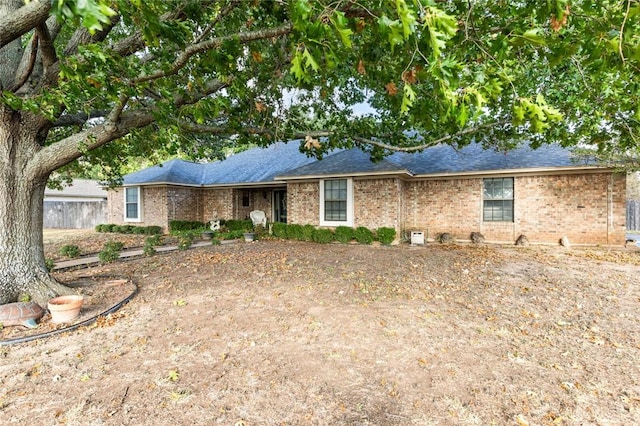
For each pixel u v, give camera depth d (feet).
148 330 13.41
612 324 14.23
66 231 60.18
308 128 22.27
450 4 8.37
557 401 8.89
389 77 11.00
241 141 22.33
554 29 6.47
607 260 27.91
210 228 50.57
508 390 9.40
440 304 16.75
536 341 12.56
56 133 24.82
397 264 26.12
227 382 9.74
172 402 8.79
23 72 14.20
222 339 12.60
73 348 11.83
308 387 9.52
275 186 51.31
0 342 11.98
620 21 6.19
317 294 18.28
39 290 16.14
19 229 15.93
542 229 36.68
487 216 39.24
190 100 16.07
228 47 10.27
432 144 21.48
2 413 8.30
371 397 9.08
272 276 22.43
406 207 42.68
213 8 11.73
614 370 10.46
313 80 15.94
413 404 8.79
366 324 14.05
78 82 9.93
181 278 21.98
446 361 11.02
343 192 40.29
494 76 7.47
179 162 61.26
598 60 7.15
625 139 15.79
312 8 6.02
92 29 3.70
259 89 18.24
